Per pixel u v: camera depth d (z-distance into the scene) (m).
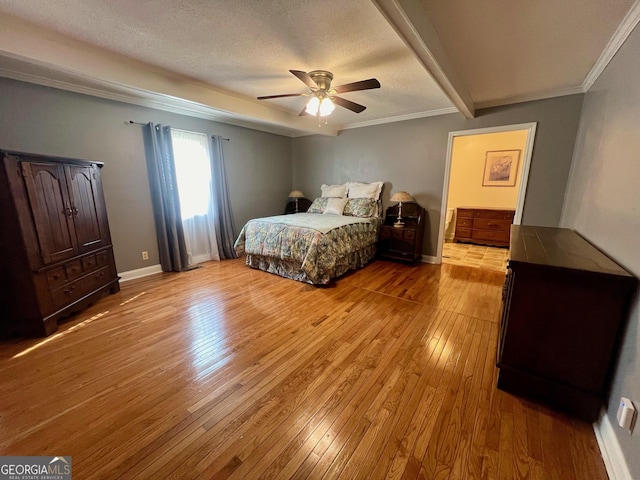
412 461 1.24
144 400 1.59
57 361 1.94
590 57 2.25
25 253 2.11
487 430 1.40
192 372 1.83
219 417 1.48
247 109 3.60
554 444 1.32
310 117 4.45
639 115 1.44
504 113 3.46
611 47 2.00
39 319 2.21
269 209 5.45
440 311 2.71
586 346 1.42
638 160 1.38
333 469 1.21
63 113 2.82
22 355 2.00
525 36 1.96
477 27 1.86
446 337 2.25
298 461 1.25
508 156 5.43
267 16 1.73
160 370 1.85
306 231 3.36
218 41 2.06
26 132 2.60
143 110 3.47
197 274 3.81
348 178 5.07
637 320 1.21
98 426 1.42
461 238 5.77
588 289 1.37
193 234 4.26
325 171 5.38
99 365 1.90
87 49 2.21
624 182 1.54
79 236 2.62
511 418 1.47
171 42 2.08
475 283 3.47
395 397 1.62
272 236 3.65
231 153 4.62
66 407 1.54
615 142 1.79
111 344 2.15
